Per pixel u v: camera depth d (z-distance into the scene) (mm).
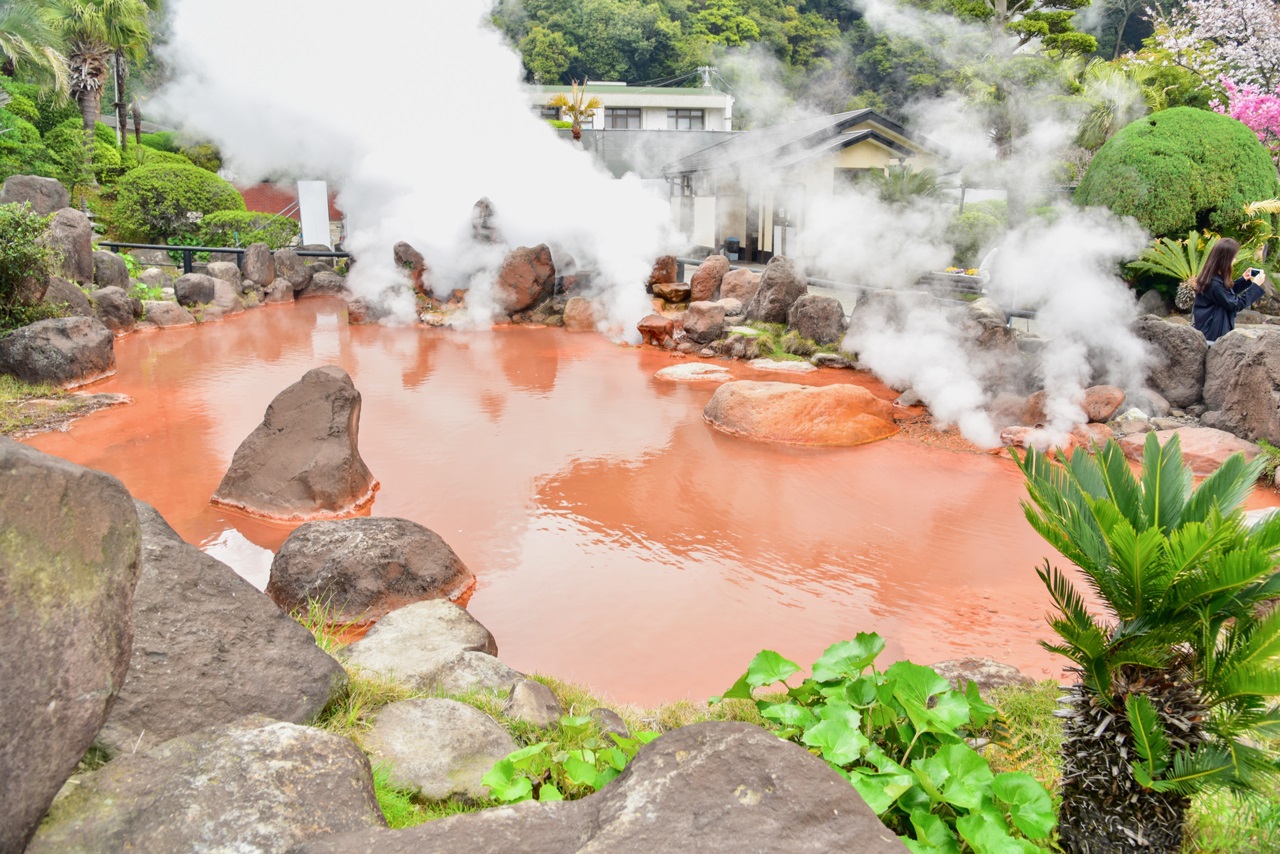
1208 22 24125
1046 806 2801
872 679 3510
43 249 12016
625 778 2371
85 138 31188
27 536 1959
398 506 7215
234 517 6961
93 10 30422
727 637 5188
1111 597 2750
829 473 8141
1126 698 2658
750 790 2271
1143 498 2973
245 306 18125
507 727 3588
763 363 12672
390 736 3305
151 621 3172
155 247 19125
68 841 2162
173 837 2234
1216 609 2520
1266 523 2562
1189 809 2971
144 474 7812
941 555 6375
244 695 3166
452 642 4441
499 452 8625
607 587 5844
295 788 2459
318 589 5375
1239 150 13297
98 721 2117
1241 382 8430
